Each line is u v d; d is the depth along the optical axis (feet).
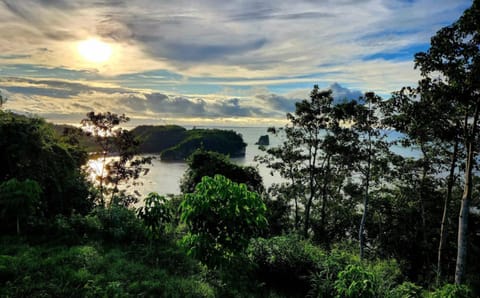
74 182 55.88
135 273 25.03
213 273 25.93
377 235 77.10
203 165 86.94
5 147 42.42
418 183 66.13
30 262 23.88
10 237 30.40
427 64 39.91
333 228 85.76
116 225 35.96
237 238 20.45
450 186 49.65
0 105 53.31
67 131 77.25
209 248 20.01
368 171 66.13
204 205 19.71
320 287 24.07
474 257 60.59
